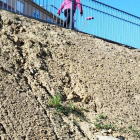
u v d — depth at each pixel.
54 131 8.08
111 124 8.97
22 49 10.38
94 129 8.59
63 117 8.63
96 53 12.00
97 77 10.60
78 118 8.79
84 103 9.52
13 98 8.47
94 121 8.91
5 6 13.65
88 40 12.87
